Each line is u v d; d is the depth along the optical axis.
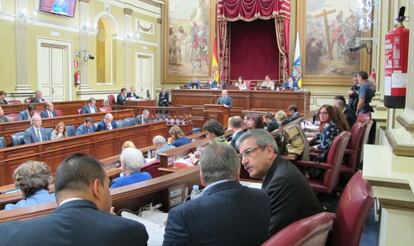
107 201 1.52
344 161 4.93
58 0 11.65
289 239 1.35
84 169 1.45
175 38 16.09
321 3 13.81
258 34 14.76
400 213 1.70
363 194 1.93
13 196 3.11
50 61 11.91
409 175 1.69
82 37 12.77
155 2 16.02
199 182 2.78
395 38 2.03
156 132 9.00
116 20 14.16
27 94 11.05
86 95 12.99
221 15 14.34
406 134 1.95
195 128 12.02
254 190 1.82
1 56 10.35
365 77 6.26
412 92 1.90
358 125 4.92
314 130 6.21
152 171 3.54
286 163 2.33
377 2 7.69
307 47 14.11
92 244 1.30
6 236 1.29
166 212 2.50
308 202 2.22
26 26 10.94
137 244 1.38
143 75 15.98
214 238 1.61
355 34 13.40
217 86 14.05
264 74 14.79
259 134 2.36
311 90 14.16
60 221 1.33
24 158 5.55
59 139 6.23
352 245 1.91
